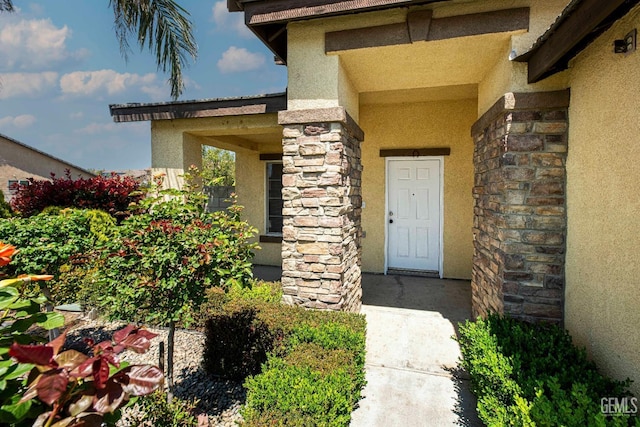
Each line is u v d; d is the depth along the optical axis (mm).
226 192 7887
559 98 2953
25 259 3215
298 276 3676
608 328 2348
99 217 4969
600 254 2455
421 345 3629
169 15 4961
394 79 4184
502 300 3191
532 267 3088
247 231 2680
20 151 14680
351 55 3482
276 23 3447
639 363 2021
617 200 2260
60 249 3449
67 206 6355
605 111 2402
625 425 1607
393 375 3098
